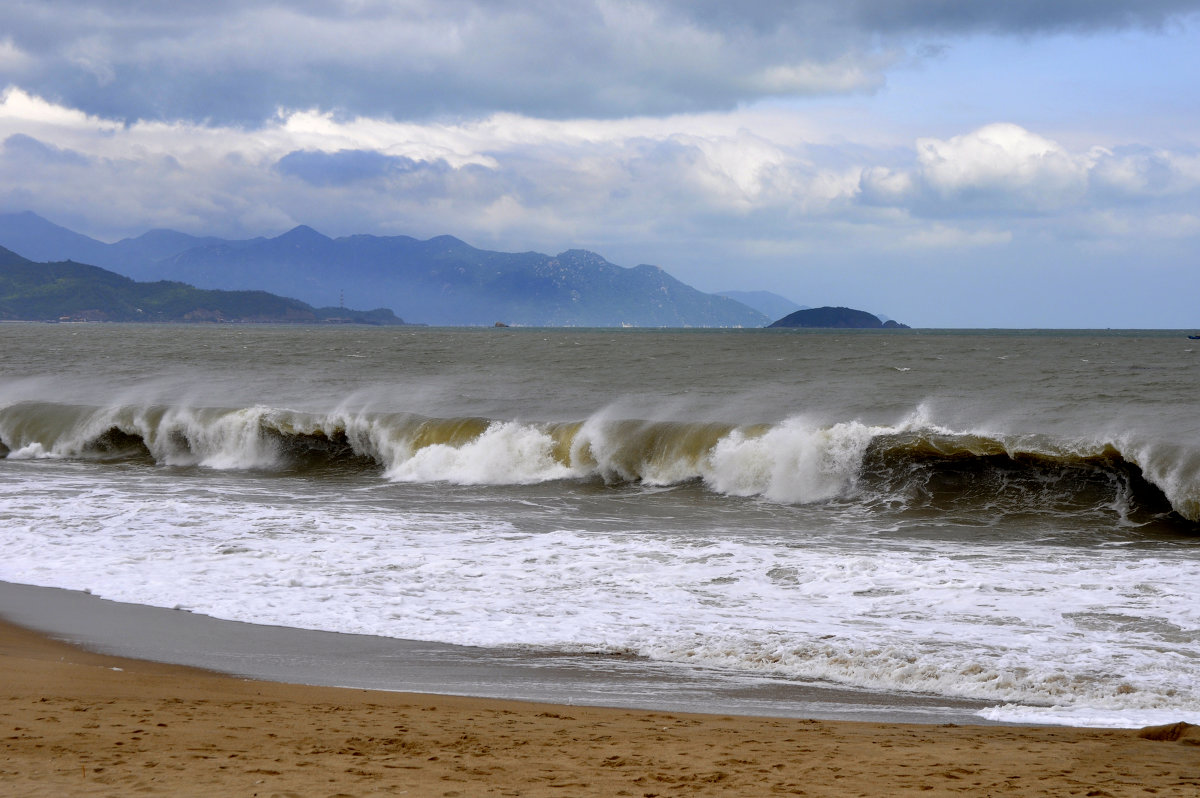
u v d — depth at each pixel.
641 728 8.48
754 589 15.30
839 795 6.42
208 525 20.52
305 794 6.12
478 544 18.73
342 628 13.06
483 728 8.30
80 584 15.52
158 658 11.43
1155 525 21.08
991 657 11.59
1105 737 8.30
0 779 6.25
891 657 11.61
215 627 13.05
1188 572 16.08
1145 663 11.34
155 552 17.88
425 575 16.20
